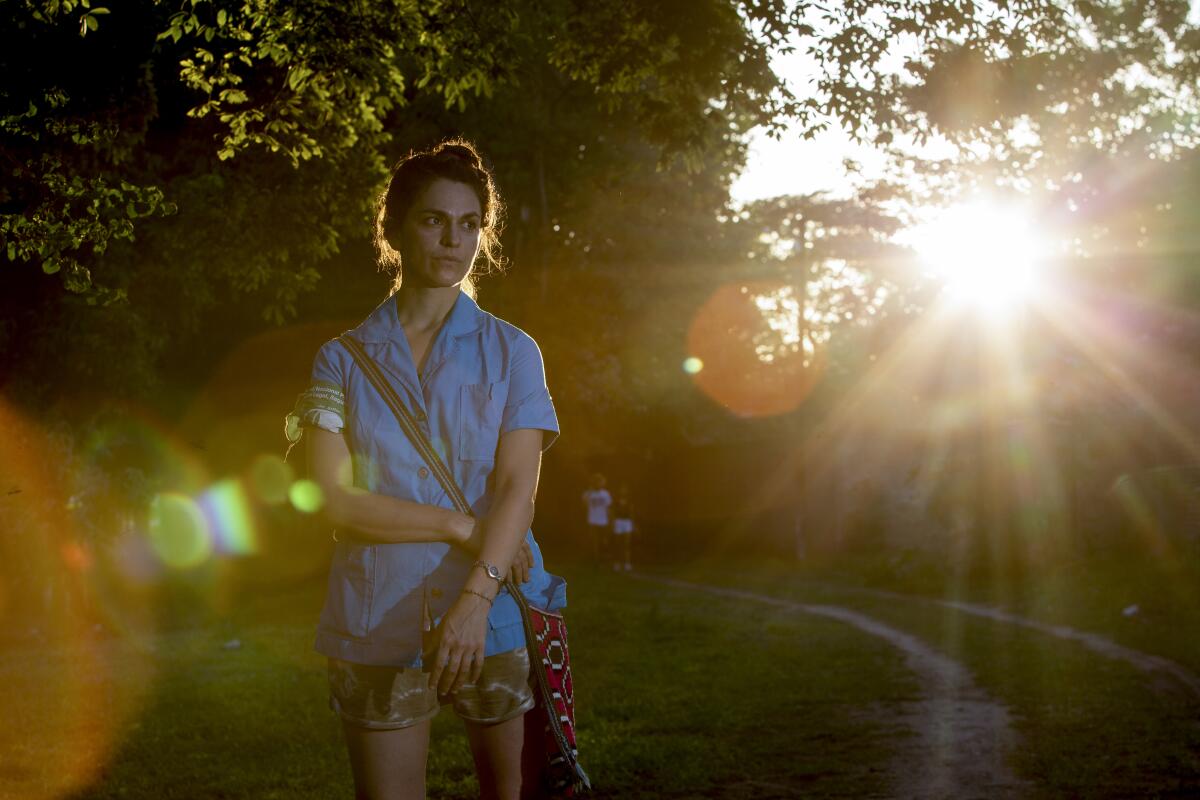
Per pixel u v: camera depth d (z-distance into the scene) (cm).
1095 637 1352
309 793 708
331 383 298
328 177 1153
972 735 849
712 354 3888
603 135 2862
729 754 798
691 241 3294
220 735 909
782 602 2027
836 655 1302
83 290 700
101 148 921
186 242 1192
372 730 290
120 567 1825
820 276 3434
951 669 1170
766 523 3491
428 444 292
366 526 287
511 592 291
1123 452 2070
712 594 2225
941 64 955
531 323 3177
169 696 1103
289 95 1015
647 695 1048
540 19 1102
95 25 775
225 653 1423
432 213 300
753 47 1003
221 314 2027
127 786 745
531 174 2859
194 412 2123
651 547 3866
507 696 293
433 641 283
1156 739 799
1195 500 1856
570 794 294
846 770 757
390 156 2266
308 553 2920
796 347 3800
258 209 1159
